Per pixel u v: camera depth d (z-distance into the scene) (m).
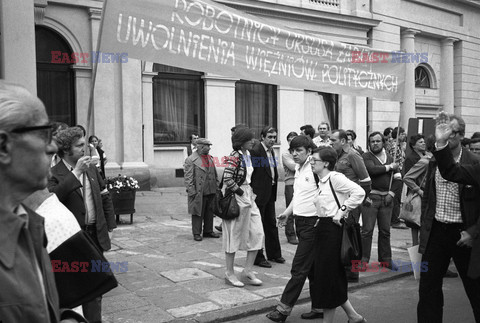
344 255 3.93
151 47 3.51
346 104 15.67
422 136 6.41
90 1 11.34
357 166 5.91
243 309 4.68
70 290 1.89
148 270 6.00
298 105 14.72
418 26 17.62
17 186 1.41
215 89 13.33
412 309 4.88
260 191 6.25
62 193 3.31
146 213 10.16
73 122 11.69
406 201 6.33
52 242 1.88
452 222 3.75
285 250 7.30
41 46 11.30
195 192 7.77
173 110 13.11
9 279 1.25
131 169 11.82
